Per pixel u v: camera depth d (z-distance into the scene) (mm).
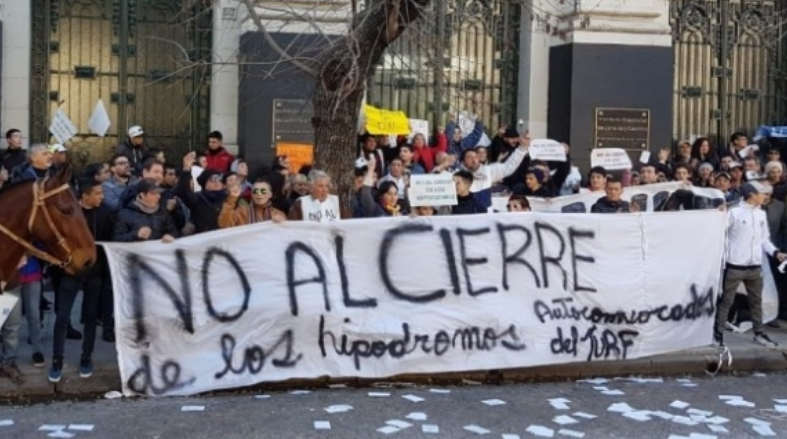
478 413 8422
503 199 12891
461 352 9648
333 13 14625
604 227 10117
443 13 15109
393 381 9633
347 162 10844
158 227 9703
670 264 10344
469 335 9664
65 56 15945
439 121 17031
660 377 10297
